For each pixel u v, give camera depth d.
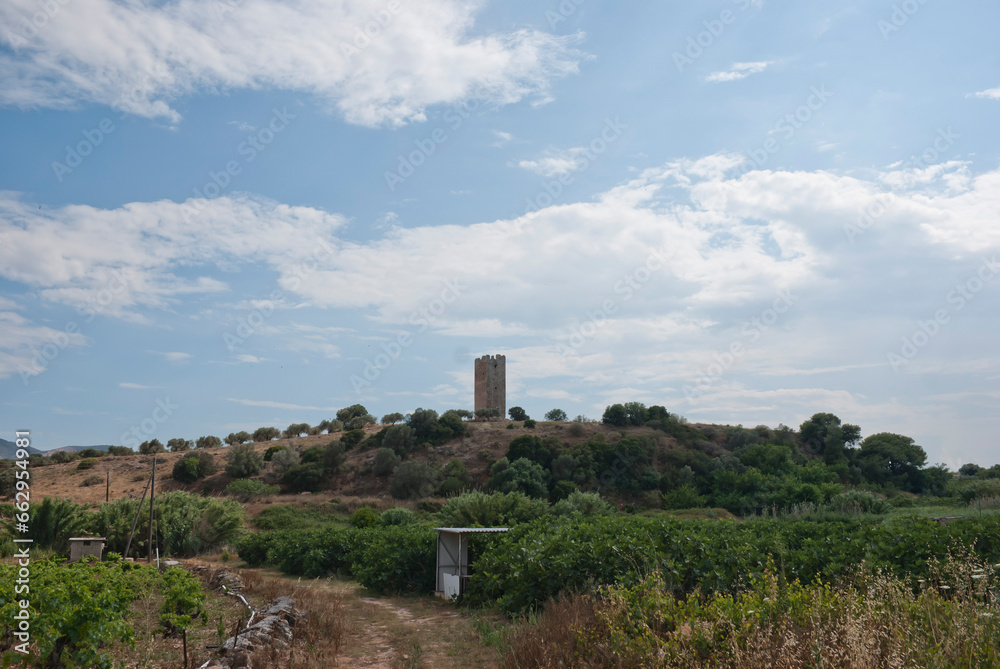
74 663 6.68
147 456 70.44
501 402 91.81
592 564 10.25
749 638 4.83
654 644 5.36
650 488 55.00
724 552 9.98
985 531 9.23
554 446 60.72
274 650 7.93
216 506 28.88
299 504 46.78
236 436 85.44
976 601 5.45
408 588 16.02
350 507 46.31
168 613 9.73
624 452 58.78
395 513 33.12
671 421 71.62
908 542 9.34
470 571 15.09
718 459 57.78
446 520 20.83
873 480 58.72
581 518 15.73
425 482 53.91
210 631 10.06
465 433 69.19
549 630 6.89
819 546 10.12
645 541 10.57
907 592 5.73
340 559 20.23
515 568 11.68
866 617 4.84
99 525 25.25
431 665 8.15
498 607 11.59
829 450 62.34
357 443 68.12
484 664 8.02
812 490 39.16
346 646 9.31
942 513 26.77
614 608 6.32
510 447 60.22
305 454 63.41
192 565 20.72
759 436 68.06
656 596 6.36
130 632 7.32
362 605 13.55
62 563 17.83
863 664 4.25
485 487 53.31
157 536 25.67
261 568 23.31
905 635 4.66
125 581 11.30
